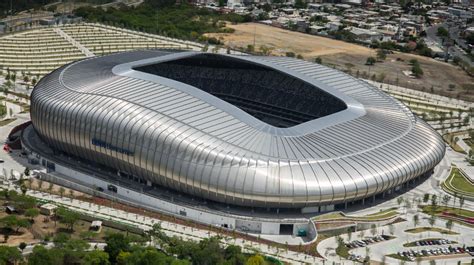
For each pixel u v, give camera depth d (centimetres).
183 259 18525
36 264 17838
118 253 18838
